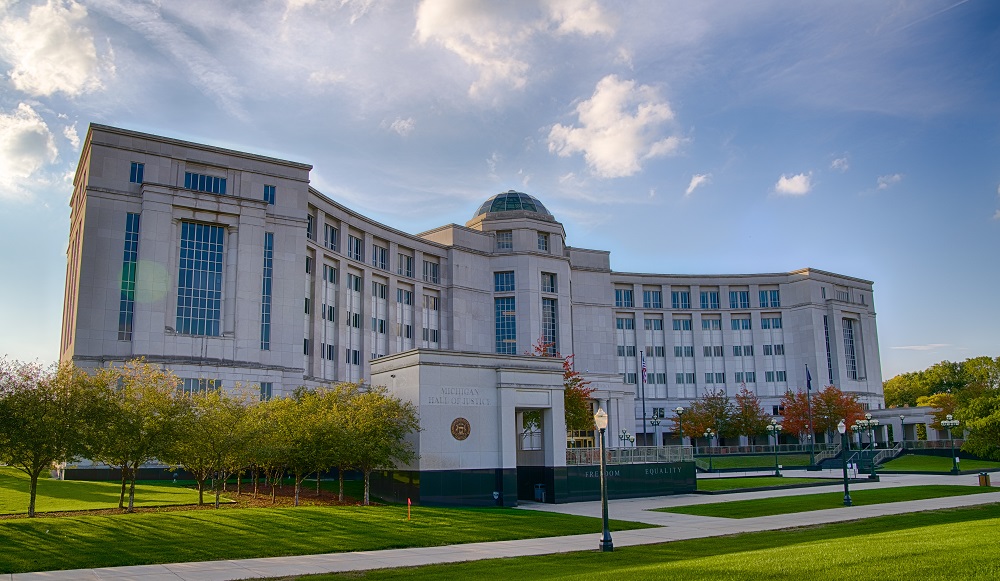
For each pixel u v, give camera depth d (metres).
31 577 20.25
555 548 26.31
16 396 29.67
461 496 40.72
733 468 82.25
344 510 33.22
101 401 31.89
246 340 62.75
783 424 105.06
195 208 62.16
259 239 64.81
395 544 26.72
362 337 79.19
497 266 95.81
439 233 94.69
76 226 64.69
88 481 49.91
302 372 65.88
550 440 45.06
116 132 60.59
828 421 101.75
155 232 60.03
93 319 57.56
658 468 49.62
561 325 96.25
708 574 16.69
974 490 50.28
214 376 58.78
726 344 122.19
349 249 79.56
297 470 38.09
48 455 30.22
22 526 26.17
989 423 46.56
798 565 17.16
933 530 25.36
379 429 38.38
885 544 20.58
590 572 20.02
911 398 147.25
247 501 39.66
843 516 35.78
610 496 46.66
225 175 65.38
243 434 36.53
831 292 122.44
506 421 42.94
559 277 97.56
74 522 27.34
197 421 36.00
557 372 45.69
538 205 104.69
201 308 61.88
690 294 123.94
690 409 107.12
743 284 124.06
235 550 24.61
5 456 30.09
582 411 63.03
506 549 26.12
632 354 120.38
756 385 120.75
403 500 40.72
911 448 89.62
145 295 58.94
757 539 27.97
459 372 42.12
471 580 19.81
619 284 122.25
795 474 74.00
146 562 22.64
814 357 117.69
